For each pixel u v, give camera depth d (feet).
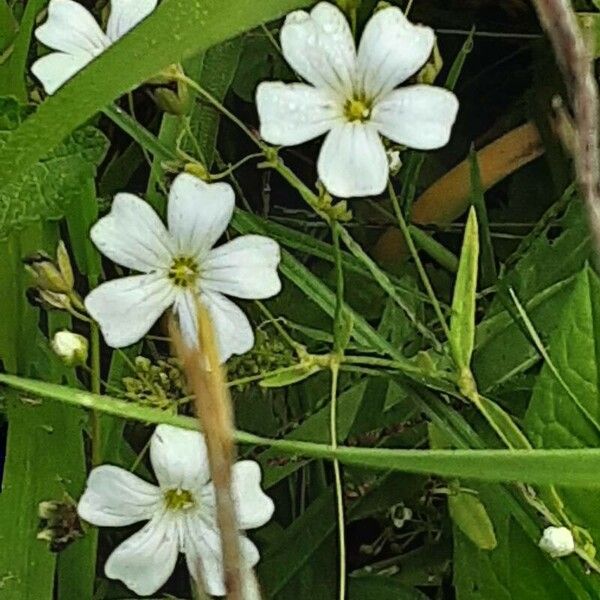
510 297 0.35
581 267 0.36
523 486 0.29
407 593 0.37
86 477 0.33
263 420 0.37
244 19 0.26
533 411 0.30
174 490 0.29
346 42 0.28
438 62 0.31
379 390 0.37
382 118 0.28
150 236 0.29
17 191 0.31
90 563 0.33
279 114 0.28
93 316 0.29
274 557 0.36
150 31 0.26
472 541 0.32
